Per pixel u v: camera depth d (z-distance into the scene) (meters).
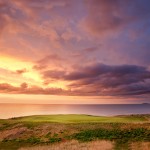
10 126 41.31
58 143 30.28
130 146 26.84
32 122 42.28
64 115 57.72
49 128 37.03
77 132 34.44
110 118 50.47
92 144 27.86
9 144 31.47
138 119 50.19
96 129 35.28
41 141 31.78
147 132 32.19
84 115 58.31
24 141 32.38
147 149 24.48
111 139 30.62
